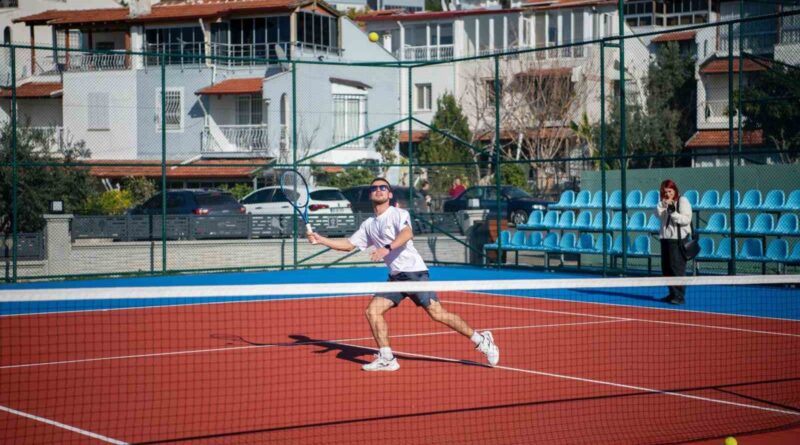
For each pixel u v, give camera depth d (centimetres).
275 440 612
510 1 5853
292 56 4044
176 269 2041
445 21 5131
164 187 1939
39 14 4403
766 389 777
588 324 1175
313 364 899
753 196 1747
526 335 1080
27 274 1912
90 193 2312
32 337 1091
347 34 4372
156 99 4041
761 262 1617
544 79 4391
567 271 1944
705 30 3806
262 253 2153
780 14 1404
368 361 916
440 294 1570
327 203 2694
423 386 789
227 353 964
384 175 4056
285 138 3975
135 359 930
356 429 641
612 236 1908
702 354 945
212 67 3978
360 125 4328
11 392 769
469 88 4884
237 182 3841
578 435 625
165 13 4144
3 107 4066
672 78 3978
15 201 1809
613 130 3819
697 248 1384
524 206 3108
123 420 669
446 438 617
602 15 4762
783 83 2034
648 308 1355
